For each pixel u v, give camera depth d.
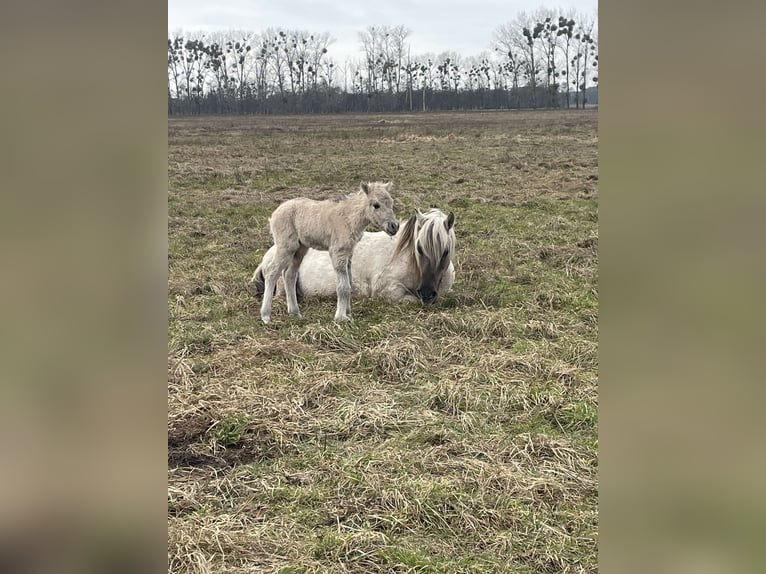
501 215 9.77
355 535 2.74
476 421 3.81
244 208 10.70
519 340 5.04
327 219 5.53
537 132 24.19
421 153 18.77
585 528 2.82
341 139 23.28
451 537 2.79
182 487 3.14
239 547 2.67
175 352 4.83
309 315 5.85
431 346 4.92
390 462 3.33
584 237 8.23
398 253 6.05
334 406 4.02
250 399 4.04
